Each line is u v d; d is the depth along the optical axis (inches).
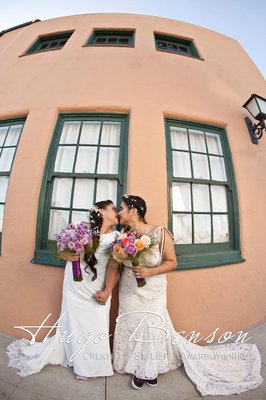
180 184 114.5
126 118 116.1
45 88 124.8
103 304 79.4
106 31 163.0
